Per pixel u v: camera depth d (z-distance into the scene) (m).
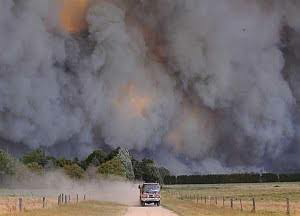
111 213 33.31
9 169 93.94
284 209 36.44
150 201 45.59
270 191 85.88
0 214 29.06
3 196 58.78
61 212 32.19
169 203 49.12
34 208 35.81
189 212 33.28
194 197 64.88
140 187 48.22
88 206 41.81
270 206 41.00
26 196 59.09
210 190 98.62
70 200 48.78
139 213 33.28
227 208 38.12
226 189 102.25
